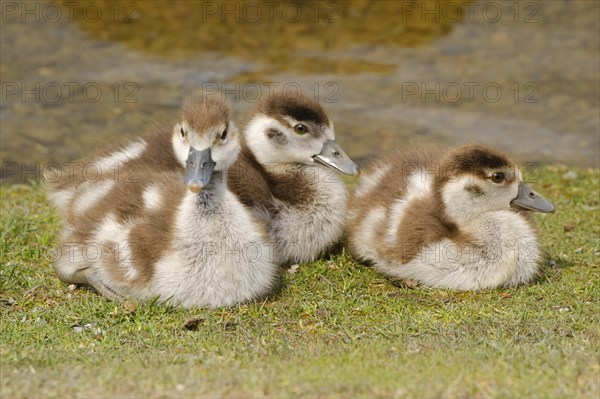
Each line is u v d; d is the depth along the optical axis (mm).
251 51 23922
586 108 21109
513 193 12953
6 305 11953
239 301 11906
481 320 11266
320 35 24969
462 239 12570
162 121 15812
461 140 19359
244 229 11930
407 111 20938
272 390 8945
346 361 9758
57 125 20078
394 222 13102
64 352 10281
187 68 22922
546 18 25906
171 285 11758
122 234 12125
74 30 25016
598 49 23953
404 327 11086
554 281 12695
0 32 24688
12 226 14289
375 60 23484
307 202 13648
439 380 9062
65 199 14531
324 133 14055
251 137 14172
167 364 9789
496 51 23953
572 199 16078
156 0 26672
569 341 10508
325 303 12008
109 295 12086
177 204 12109
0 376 9289
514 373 9312
